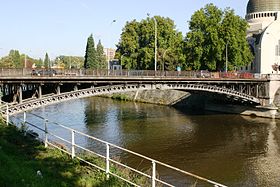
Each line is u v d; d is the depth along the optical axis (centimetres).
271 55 9488
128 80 3916
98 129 4384
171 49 7850
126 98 8475
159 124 4909
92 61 11975
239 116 5919
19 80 3006
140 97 8162
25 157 1223
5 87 3278
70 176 1098
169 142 3809
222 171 2817
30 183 931
